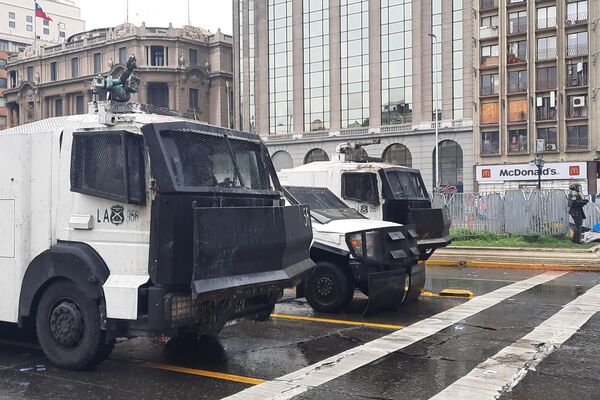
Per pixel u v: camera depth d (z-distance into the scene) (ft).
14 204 22.04
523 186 168.35
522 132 170.50
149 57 228.43
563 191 69.36
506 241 68.33
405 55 182.91
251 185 22.93
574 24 162.91
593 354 23.06
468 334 26.81
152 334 19.69
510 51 171.22
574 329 27.48
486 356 22.98
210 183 20.71
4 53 334.65
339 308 32.37
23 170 21.91
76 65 241.14
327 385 19.47
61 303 21.18
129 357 23.32
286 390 18.98
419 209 41.81
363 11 190.19
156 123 19.61
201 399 18.13
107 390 19.03
